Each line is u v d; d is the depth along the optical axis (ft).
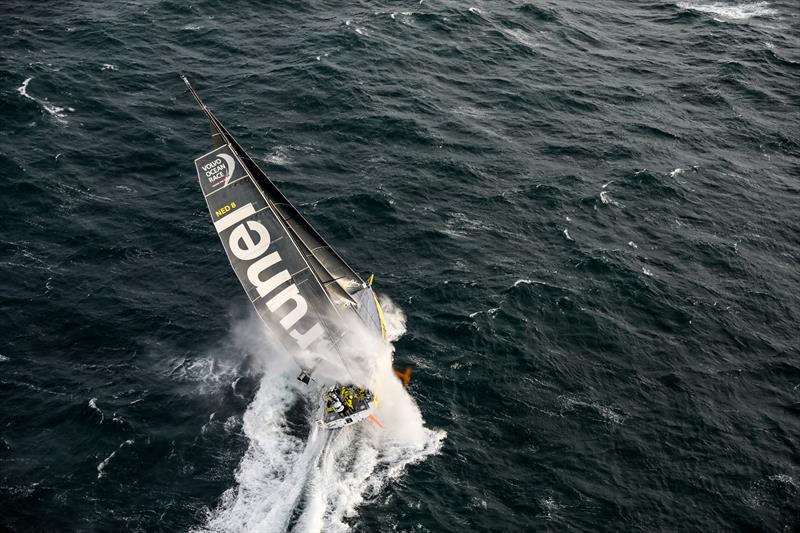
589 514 129.49
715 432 144.66
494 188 201.46
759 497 133.69
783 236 194.90
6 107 212.43
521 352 156.97
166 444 135.95
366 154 209.26
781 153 225.56
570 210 196.44
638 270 179.63
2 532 120.57
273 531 123.24
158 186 195.31
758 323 169.48
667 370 156.56
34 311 160.25
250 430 138.72
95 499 126.93
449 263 177.58
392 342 156.56
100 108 218.38
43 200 186.39
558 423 143.95
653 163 215.92
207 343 156.25
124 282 169.07
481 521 127.44
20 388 144.66
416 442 138.10
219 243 180.45
